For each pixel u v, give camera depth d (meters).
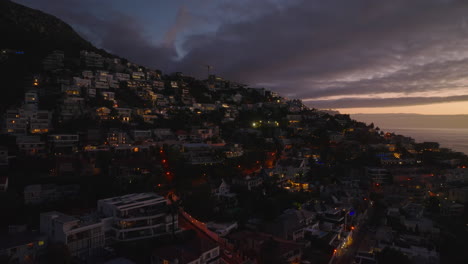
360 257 84.56
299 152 173.75
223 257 71.75
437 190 147.00
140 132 147.25
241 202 107.38
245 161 138.12
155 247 71.94
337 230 94.56
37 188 89.31
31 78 170.12
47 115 134.50
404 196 135.12
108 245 72.31
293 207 108.50
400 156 194.00
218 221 92.81
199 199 95.50
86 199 91.44
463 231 108.94
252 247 76.38
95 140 132.38
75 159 111.06
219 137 178.12
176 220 81.19
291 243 76.88
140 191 98.00
